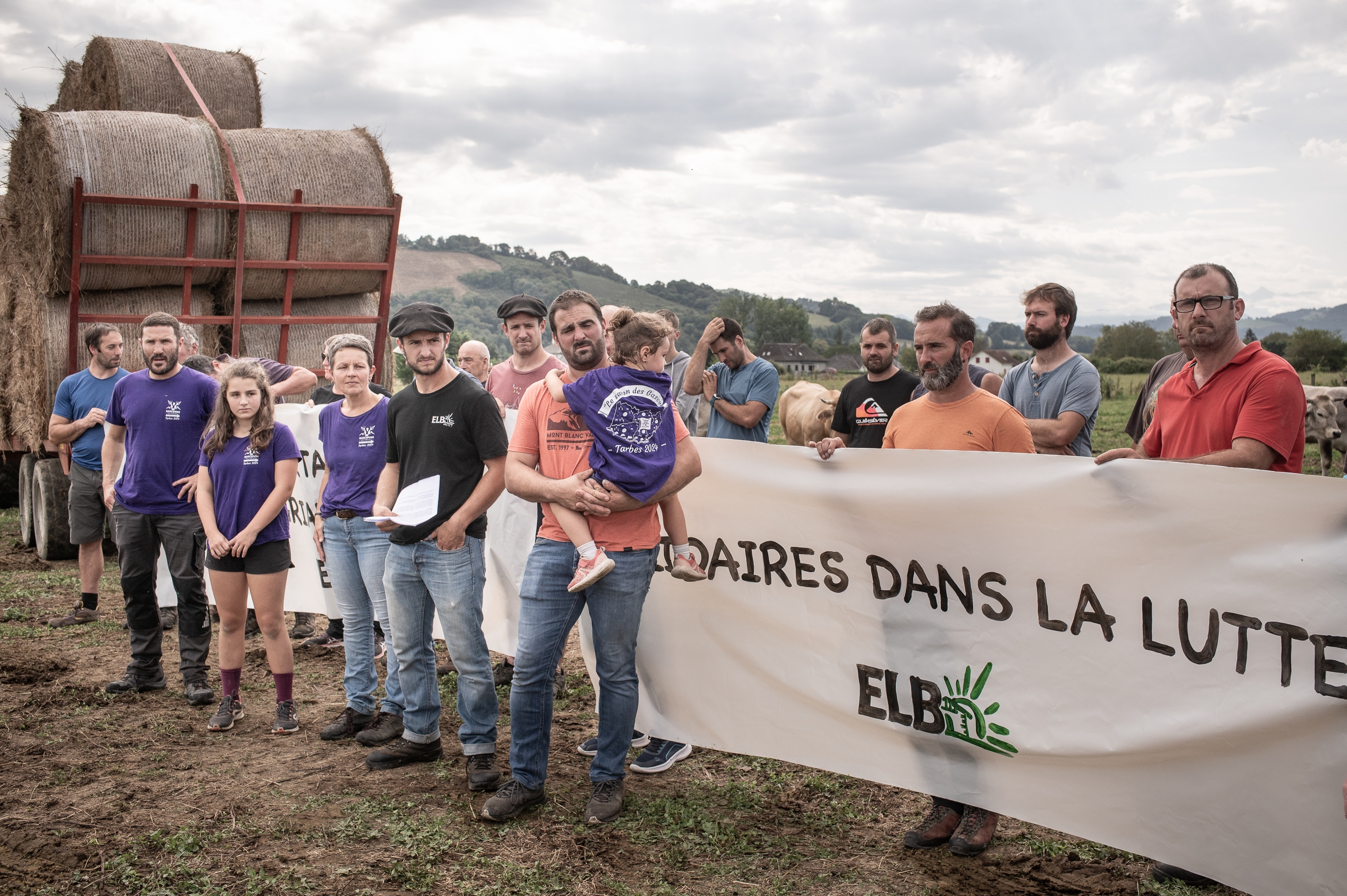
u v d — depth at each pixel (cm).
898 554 367
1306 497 281
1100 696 321
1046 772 334
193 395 527
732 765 440
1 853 343
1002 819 381
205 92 989
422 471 411
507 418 559
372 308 941
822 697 390
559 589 375
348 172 862
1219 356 344
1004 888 321
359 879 327
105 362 675
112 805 385
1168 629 306
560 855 344
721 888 324
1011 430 373
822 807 391
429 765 434
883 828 372
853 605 381
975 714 350
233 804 386
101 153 750
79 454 676
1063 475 328
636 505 357
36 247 782
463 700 410
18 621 683
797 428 1318
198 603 527
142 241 773
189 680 524
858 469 376
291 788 405
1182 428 358
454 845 351
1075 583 326
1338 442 1159
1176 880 322
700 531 418
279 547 473
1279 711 285
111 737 465
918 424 394
